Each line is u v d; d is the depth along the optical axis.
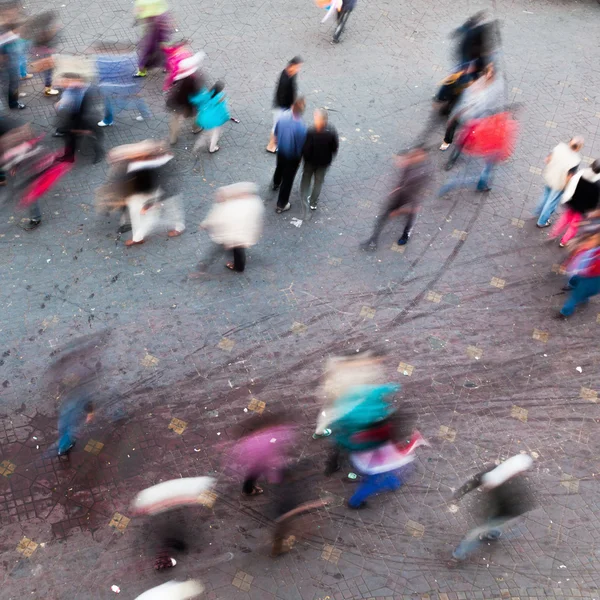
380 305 8.48
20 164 8.70
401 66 12.23
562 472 7.09
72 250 8.64
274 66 11.84
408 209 8.59
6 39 9.68
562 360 8.09
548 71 12.50
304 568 6.23
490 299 8.66
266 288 8.51
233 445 7.03
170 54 10.28
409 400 7.56
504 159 9.88
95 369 7.49
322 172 8.80
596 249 7.70
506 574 6.30
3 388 7.25
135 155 7.98
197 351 7.80
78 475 6.67
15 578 5.97
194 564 6.17
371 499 6.71
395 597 6.11
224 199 7.94
